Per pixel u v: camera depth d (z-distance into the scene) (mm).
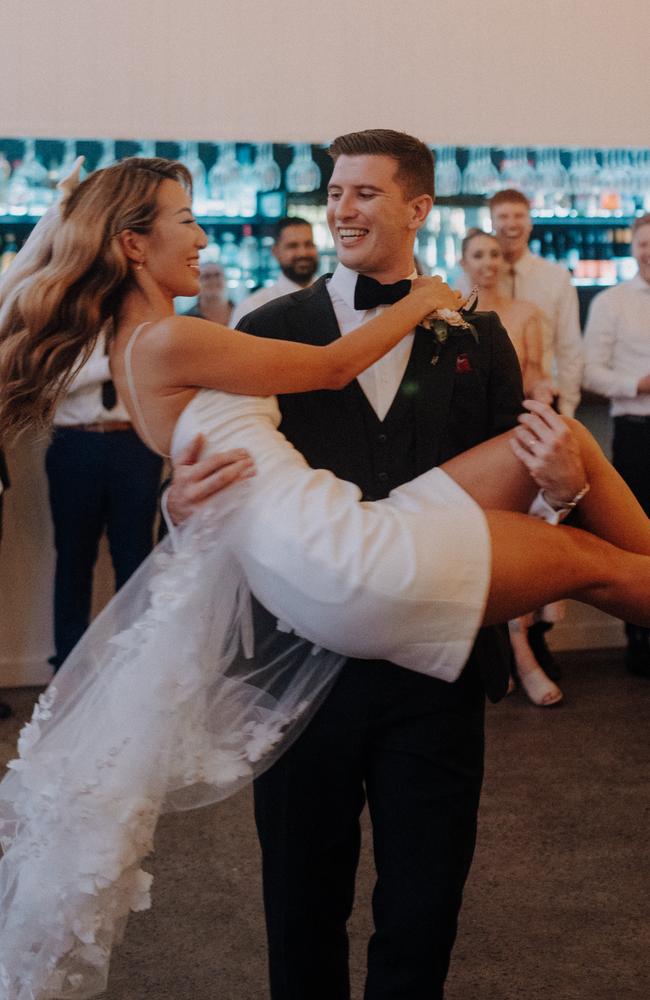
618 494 2123
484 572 1918
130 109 5062
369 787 2111
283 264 5141
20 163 5004
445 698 2041
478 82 5348
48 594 5270
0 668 5258
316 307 2234
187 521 2016
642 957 2840
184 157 5141
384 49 5234
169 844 3541
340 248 2217
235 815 3756
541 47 5379
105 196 2080
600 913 3061
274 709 2031
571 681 5148
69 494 4852
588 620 5707
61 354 2113
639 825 3604
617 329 5270
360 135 2199
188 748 2027
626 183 5559
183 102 5102
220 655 2045
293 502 1953
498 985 2729
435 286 2199
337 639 1932
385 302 2201
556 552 1987
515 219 5164
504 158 5434
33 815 2021
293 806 2078
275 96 5172
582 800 3805
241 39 5105
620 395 5199
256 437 2029
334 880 2121
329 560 1895
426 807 2037
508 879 3264
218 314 5250
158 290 2121
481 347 2211
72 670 2102
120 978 2779
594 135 5496
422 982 2047
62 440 4824
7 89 4961
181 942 2951
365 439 2160
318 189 5266
